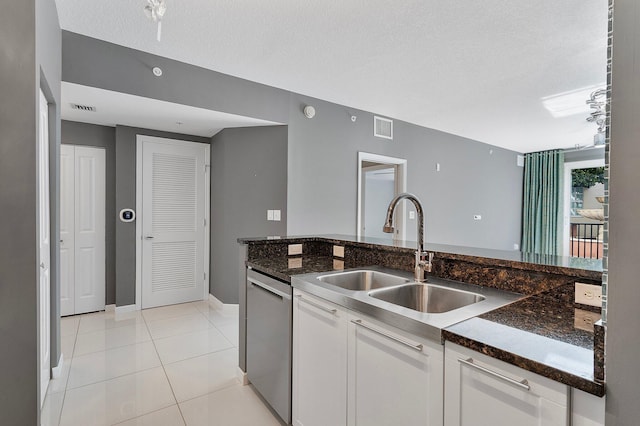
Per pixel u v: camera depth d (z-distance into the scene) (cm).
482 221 601
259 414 192
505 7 212
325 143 398
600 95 311
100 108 309
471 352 90
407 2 209
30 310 149
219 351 275
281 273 181
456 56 280
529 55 276
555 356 78
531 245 669
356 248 221
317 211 392
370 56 281
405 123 480
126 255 376
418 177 501
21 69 146
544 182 655
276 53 278
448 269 166
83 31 247
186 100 298
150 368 245
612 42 65
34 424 151
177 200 406
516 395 81
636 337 62
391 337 114
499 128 507
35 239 151
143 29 244
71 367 244
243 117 337
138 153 381
